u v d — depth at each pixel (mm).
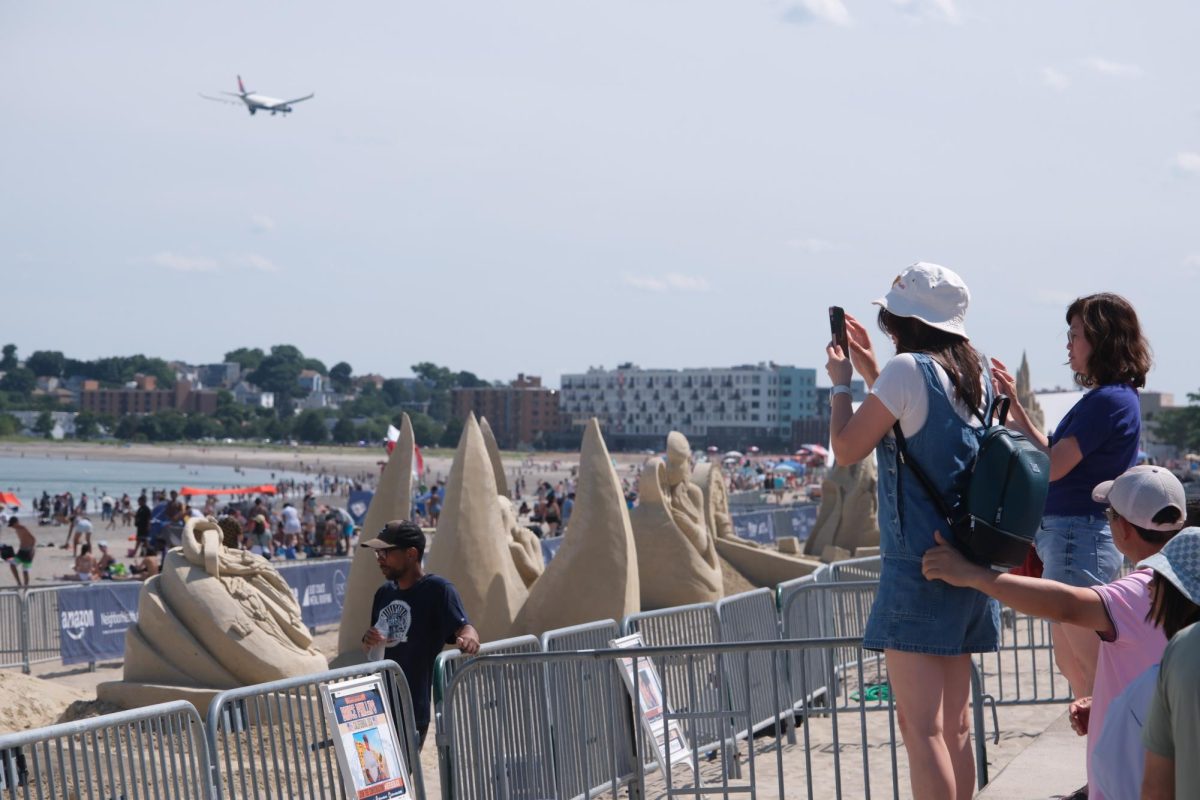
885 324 4891
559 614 12992
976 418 4625
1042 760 7512
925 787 4535
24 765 4871
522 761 7363
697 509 16094
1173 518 4223
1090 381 5832
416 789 6898
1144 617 4145
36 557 39250
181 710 5645
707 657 9672
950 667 4727
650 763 8375
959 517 4449
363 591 13586
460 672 7016
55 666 17234
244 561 11328
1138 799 3875
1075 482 5707
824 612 11773
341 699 6434
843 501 24766
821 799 8289
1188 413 115188
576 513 13242
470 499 13141
